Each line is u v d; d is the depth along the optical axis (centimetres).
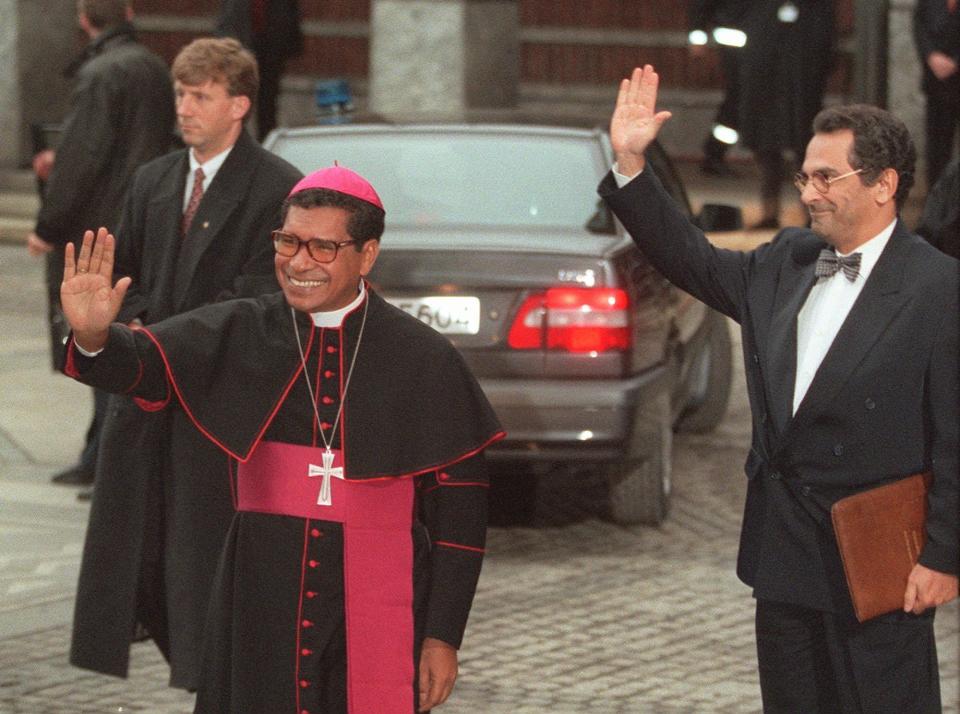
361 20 6806
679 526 2769
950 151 4566
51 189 2758
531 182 2670
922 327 1373
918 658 1416
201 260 1952
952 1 4431
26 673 2077
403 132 2755
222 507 1884
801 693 1459
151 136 2786
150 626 1944
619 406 2473
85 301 1295
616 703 2005
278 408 1331
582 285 2477
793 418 1401
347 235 1311
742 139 4931
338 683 1334
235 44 1972
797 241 1464
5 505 2809
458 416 1339
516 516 2817
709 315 3212
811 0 4838
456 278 2478
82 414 3462
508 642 2212
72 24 6238
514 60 5391
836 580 1408
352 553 1325
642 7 6706
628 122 1488
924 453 1391
